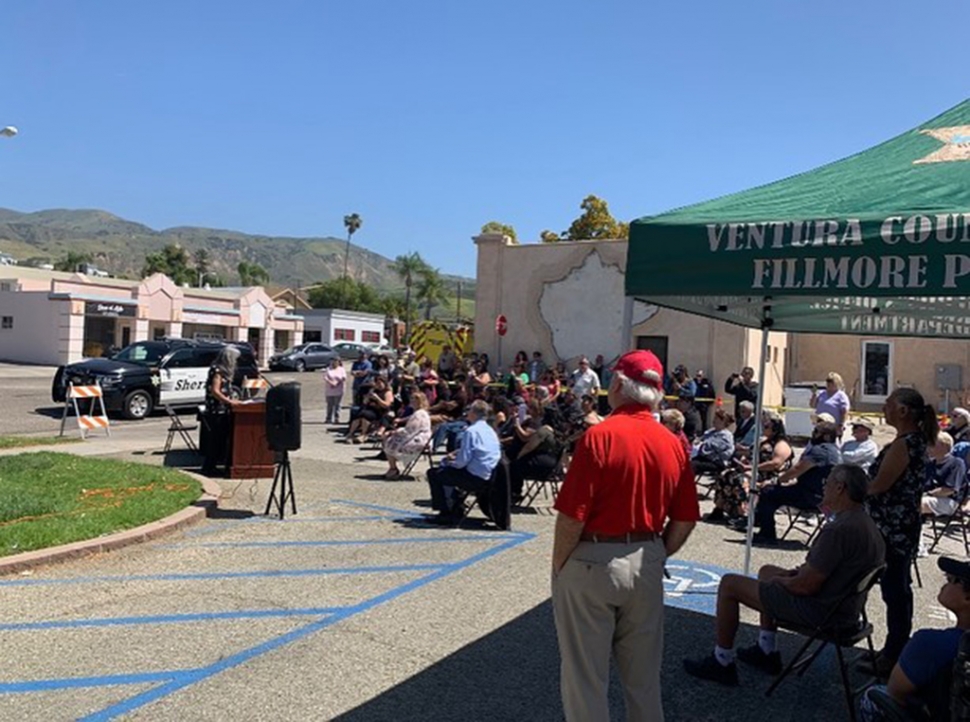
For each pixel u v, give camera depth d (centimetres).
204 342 2177
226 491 1027
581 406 1258
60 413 2073
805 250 420
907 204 420
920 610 664
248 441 1125
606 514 346
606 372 2178
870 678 504
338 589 638
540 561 743
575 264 2303
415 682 468
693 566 772
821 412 1309
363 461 1352
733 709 453
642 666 355
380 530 851
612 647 361
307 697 443
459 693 455
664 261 461
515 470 1022
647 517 350
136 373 1988
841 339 2775
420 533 844
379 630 549
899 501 491
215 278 11175
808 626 455
